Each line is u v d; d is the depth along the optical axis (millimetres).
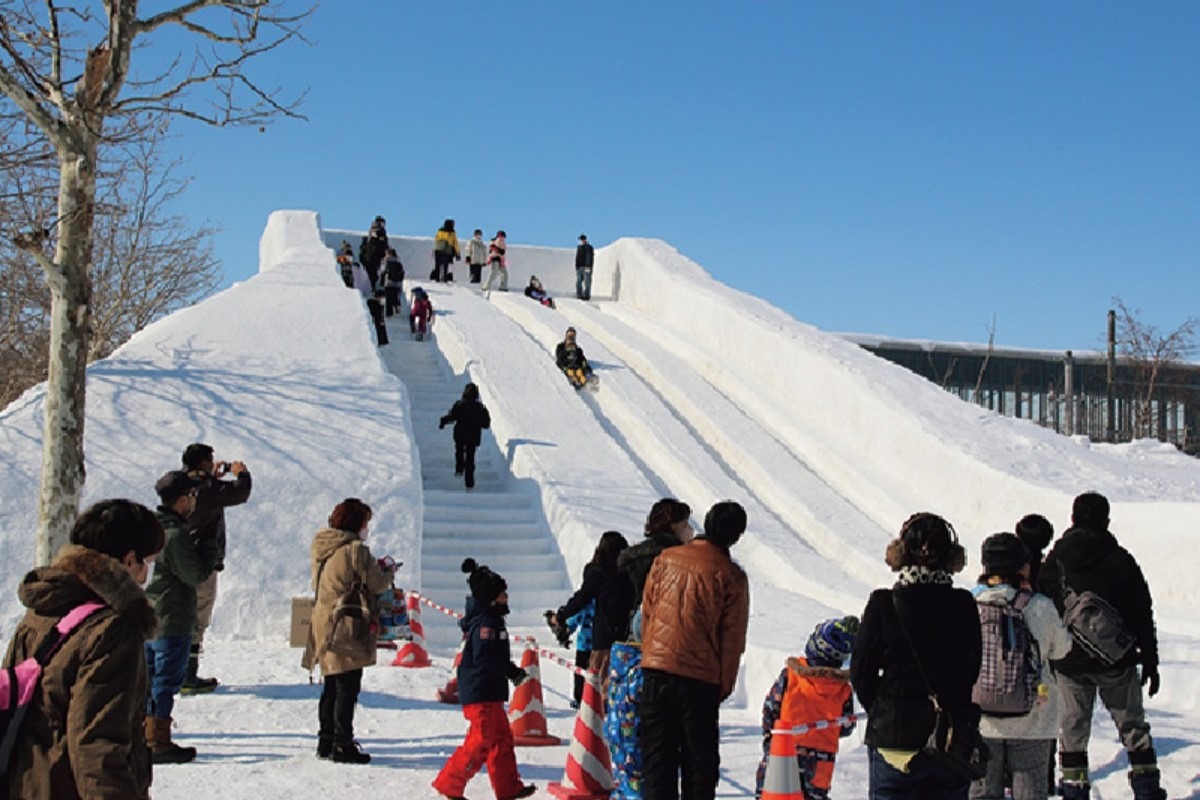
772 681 10828
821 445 20172
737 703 11234
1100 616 6684
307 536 14211
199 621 10000
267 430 15484
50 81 9008
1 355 26797
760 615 12977
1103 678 6836
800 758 6102
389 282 29750
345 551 7895
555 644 13867
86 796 3488
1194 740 8555
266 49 9844
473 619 7070
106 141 9297
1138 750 6852
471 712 6965
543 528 16578
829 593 14312
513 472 18500
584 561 14938
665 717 5887
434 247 37844
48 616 3715
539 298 32969
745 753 8586
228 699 9727
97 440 14633
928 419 18719
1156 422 39500
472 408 18281
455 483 18672
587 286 35281
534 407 20672
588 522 15570
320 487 14648
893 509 17641
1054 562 7023
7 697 3582
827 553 17000
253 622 13469
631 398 22188
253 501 14320
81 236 9156
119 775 3527
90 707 3549
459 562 15445
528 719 8922
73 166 9109
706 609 5848
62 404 9109
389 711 9773
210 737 8469
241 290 20625
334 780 7285
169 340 17594
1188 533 13125
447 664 12297
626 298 33375
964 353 39625
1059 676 6863
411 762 7910
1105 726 9258
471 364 23047
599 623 8594
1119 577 6828
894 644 5000
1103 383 40094
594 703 7316
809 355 21891
